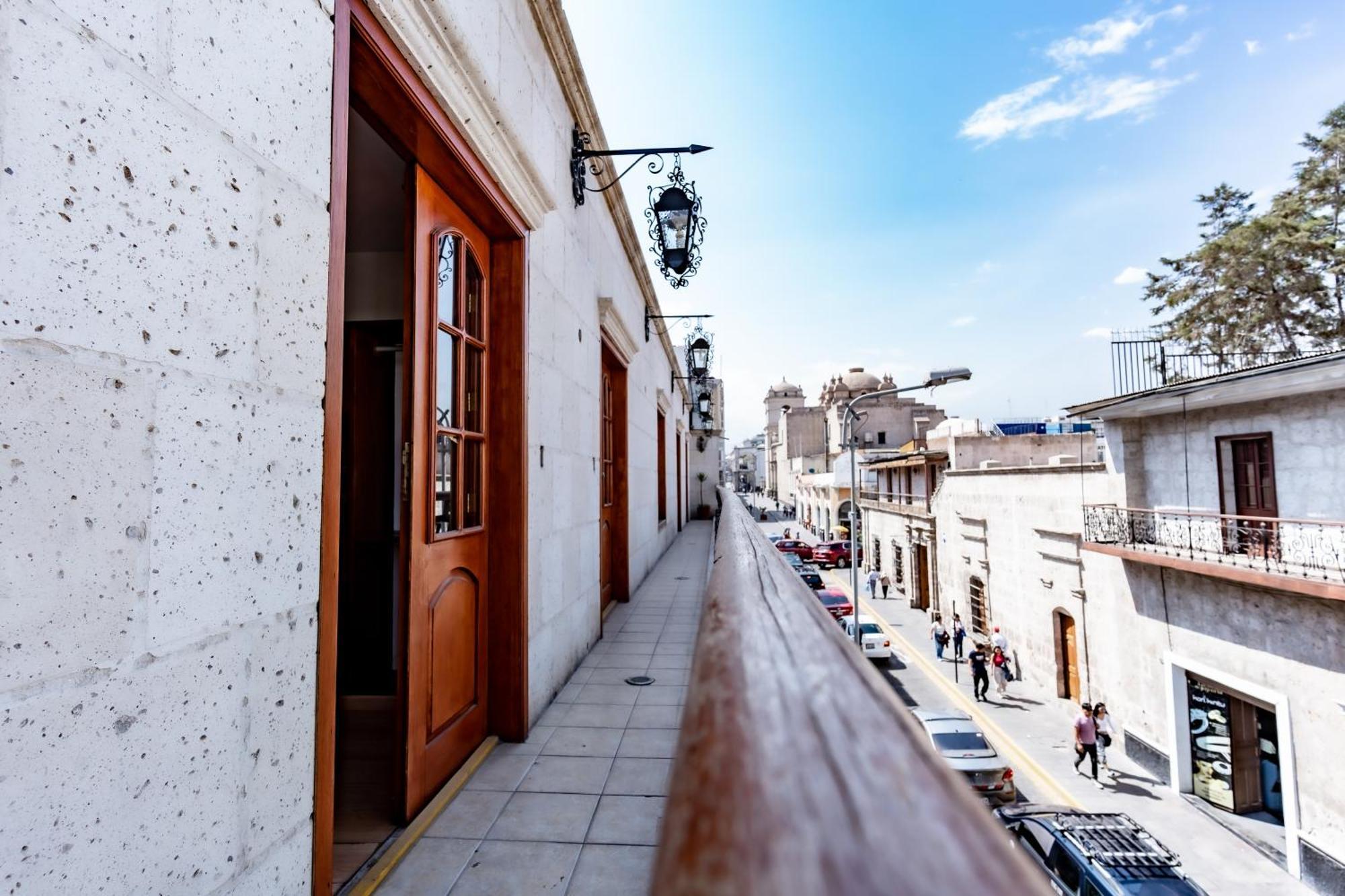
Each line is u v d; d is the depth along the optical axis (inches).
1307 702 304.3
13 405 34.1
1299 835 304.0
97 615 38.3
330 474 61.4
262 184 53.1
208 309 47.2
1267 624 329.4
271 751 52.6
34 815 34.3
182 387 44.9
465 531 114.0
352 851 85.2
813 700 17.9
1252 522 352.8
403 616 93.4
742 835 10.7
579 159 182.5
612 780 107.3
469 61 91.2
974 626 708.0
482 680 122.1
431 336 101.1
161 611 42.6
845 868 8.3
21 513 34.4
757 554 51.4
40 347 35.5
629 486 300.5
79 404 37.6
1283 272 652.7
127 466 40.6
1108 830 259.3
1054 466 541.3
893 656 705.0
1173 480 411.2
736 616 29.7
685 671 173.9
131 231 41.1
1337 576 291.9
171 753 42.9
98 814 37.8
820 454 1982.0
